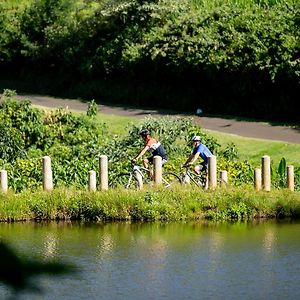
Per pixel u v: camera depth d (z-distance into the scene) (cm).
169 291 3228
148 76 10056
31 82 11656
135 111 9512
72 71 11181
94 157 6134
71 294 3136
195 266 3731
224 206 4997
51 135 6850
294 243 4266
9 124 6775
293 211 5047
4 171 5234
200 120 8688
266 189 5266
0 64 12106
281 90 8619
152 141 5350
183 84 9656
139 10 10450
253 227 4762
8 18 11938
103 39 10838
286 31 8875
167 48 9644
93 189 5166
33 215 4981
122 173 5409
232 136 7544
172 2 10331
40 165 5706
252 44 8844
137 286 3322
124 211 4928
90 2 11788
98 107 9881
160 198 5006
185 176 5341
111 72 10494
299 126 8156
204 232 4609
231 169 5747
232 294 3191
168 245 4231
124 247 4169
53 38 11288
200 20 9738
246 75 8838
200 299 3108
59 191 5094
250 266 3716
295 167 6191
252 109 8888
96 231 4638
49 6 11494
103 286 3297
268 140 7325
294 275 3528
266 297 3139
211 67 9075
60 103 10306
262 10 9525
